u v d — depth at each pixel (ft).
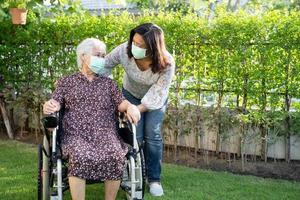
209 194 14.96
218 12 19.90
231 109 18.85
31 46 22.72
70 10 21.33
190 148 20.22
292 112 18.11
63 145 12.07
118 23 20.65
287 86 18.17
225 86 19.17
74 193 11.48
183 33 19.44
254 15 18.83
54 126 11.71
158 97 13.76
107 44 20.81
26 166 17.88
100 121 12.63
